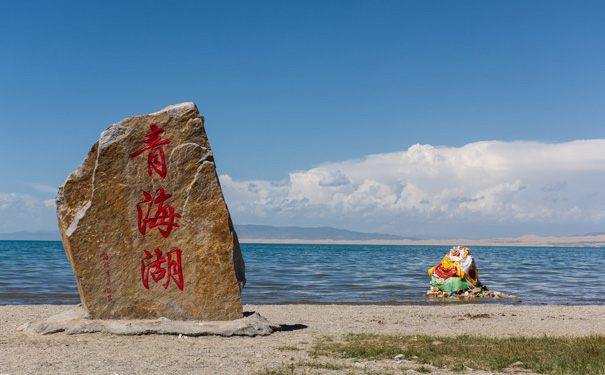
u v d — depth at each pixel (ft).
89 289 48.55
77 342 43.45
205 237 49.88
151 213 49.47
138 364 35.19
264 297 97.25
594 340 43.29
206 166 50.44
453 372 33.65
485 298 97.86
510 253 483.92
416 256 347.36
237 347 42.55
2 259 217.15
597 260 318.86
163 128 50.26
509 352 38.99
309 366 35.12
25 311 67.87
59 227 54.49
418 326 58.70
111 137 49.37
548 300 96.84
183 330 47.14
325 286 119.03
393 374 32.76
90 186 51.03
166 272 49.34
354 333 51.80
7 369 33.22
